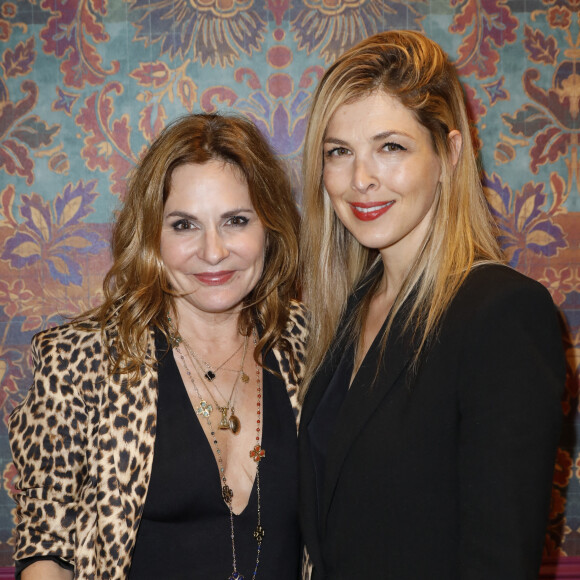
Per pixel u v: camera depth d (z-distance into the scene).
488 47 2.35
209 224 1.60
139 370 1.60
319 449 1.54
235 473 1.64
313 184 1.54
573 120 2.37
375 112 1.37
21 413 1.58
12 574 2.39
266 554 1.62
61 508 1.53
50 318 2.39
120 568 1.49
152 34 2.33
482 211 1.46
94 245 2.37
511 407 1.17
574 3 2.34
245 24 2.33
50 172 2.35
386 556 1.32
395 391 1.35
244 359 1.77
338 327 1.68
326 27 2.33
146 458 1.55
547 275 2.40
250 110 2.35
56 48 2.33
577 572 2.43
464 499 1.21
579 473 2.43
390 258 1.54
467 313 1.27
